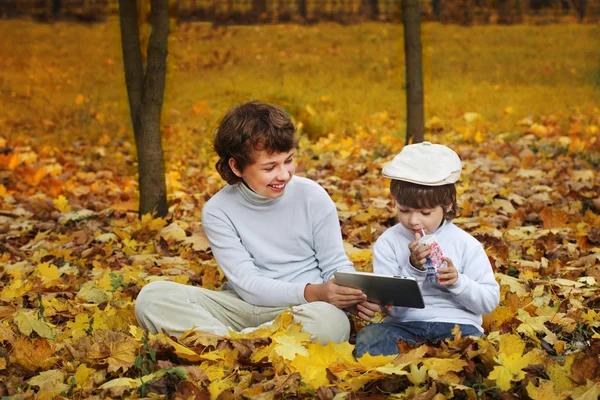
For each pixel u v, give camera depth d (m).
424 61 15.08
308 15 21.62
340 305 3.42
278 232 3.67
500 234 5.21
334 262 3.72
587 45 16.61
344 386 2.96
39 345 3.32
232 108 3.56
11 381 3.17
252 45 17.91
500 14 19.98
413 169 3.27
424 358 3.06
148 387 2.96
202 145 9.70
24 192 7.70
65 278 4.73
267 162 3.42
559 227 5.48
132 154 9.20
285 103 12.09
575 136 9.29
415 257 3.27
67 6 22.30
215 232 3.66
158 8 5.88
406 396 2.89
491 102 11.85
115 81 14.76
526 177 7.27
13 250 5.62
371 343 3.33
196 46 17.88
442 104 11.84
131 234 5.64
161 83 5.98
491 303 3.26
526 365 3.01
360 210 6.25
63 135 10.72
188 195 7.16
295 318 3.39
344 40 18.20
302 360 3.09
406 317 3.41
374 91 13.23
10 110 12.31
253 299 3.57
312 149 9.16
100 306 4.21
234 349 3.22
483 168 7.68
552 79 13.63
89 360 3.23
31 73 15.37
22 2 22.08
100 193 7.58
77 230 6.14
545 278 4.44
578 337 3.59
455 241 3.42
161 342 3.23
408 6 7.92
